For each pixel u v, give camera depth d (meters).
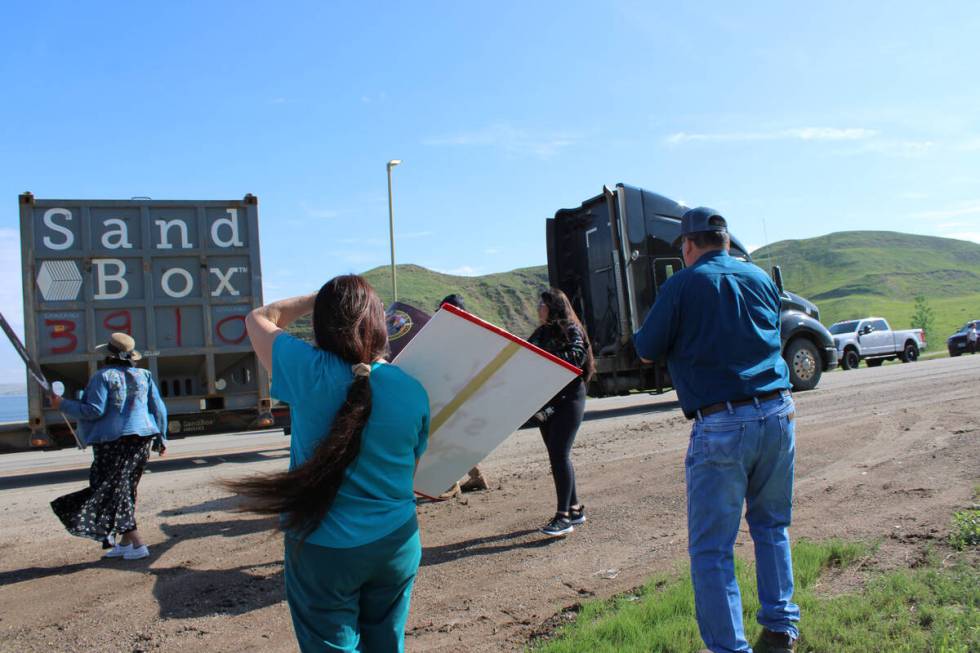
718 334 3.18
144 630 4.26
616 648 3.53
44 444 10.03
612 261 13.65
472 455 3.17
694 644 3.49
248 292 11.03
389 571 2.29
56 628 4.33
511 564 5.15
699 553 3.15
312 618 2.22
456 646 3.88
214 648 4.01
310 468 2.14
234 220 11.02
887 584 3.89
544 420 5.66
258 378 11.07
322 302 2.38
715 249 3.41
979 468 6.54
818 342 15.03
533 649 3.72
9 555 5.89
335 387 2.27
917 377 16.30
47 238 10.16
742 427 3.12
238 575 5.17
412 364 2.80
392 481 2.30
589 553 5.28
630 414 13.96
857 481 6.56
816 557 4.43
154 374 10.55
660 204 13.70
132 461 5.61
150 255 10.58
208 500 7.78
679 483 7.12
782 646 3.19
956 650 3.10
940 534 4.76
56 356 10.09
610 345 13.64
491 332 2.74
